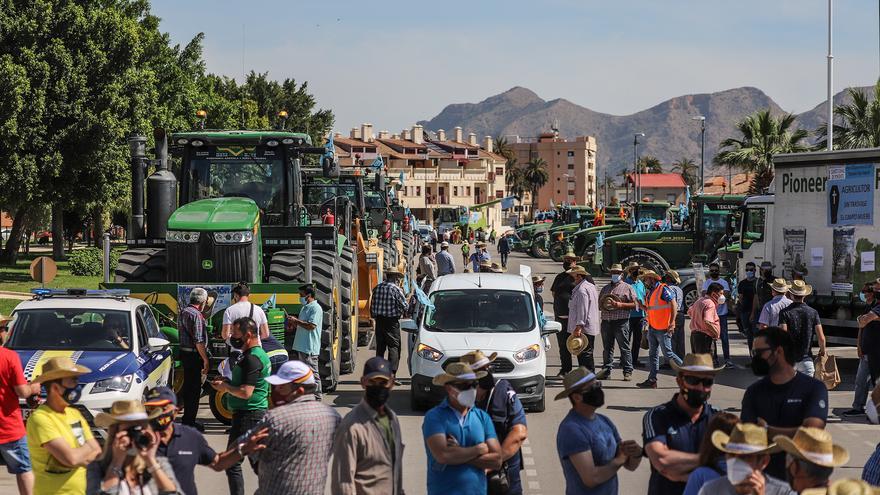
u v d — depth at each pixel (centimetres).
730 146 5381
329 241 1692
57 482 768
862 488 432
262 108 8475
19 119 3775
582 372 690
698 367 646
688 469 638
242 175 1748
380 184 2559
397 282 1711
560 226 6150
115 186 4119
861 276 1852
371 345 2227
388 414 707
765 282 2020
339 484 688
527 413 1497
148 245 1675
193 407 1316
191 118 5691
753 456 541
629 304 1772
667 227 4484
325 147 1773
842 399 1641
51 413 766
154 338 1309
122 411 593
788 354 721
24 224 6431
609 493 693
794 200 1998
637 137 8400
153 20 5569
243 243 1521
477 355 780
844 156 1884
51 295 1348
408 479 1119
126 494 592
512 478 791
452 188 12962
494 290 1602
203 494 1067
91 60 3969
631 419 1438
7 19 3775
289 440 709
